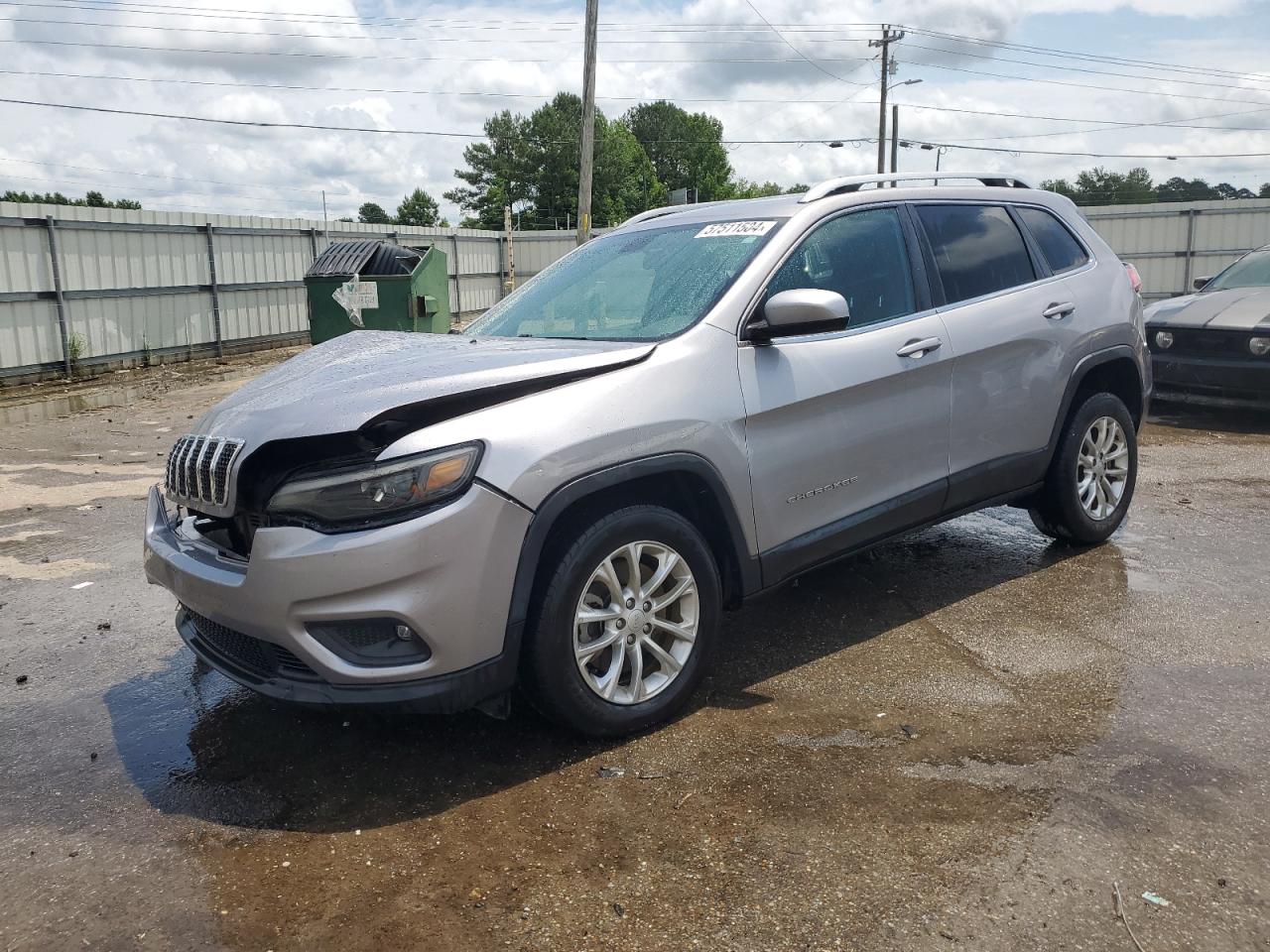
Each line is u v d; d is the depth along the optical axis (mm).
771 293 3818
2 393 13734
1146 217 26172
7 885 2752
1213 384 8844
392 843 2891
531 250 29297
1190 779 3061
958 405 4391
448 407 3115
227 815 3086
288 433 3082
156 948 2467
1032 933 2400
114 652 4523
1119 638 4227
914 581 5047
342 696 2992
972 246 4672
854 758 3273
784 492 3781
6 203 14047
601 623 3377
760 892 2590
